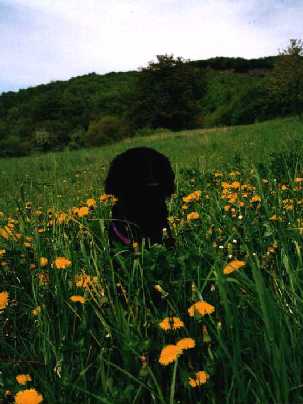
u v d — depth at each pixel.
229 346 1.77
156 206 3.26
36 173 15.27
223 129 41.09
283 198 4.09
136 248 2.58
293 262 2.49
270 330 1.54
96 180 8.57
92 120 100.06
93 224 3.31
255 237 2.99
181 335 1.98
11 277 2.72
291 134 15.88
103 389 1.59
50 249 2.92
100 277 2.36
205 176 6.35
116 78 129.25
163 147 23.50
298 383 1.52
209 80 116.25
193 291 1.92
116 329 1.91
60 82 133.00
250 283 1.89
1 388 1.63
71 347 1.83
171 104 81.25
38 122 102.19
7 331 2.31
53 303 2.41
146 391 1.68
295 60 39.19
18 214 3.73
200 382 1.54
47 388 1.58
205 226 3.32
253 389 1.56
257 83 74.44
